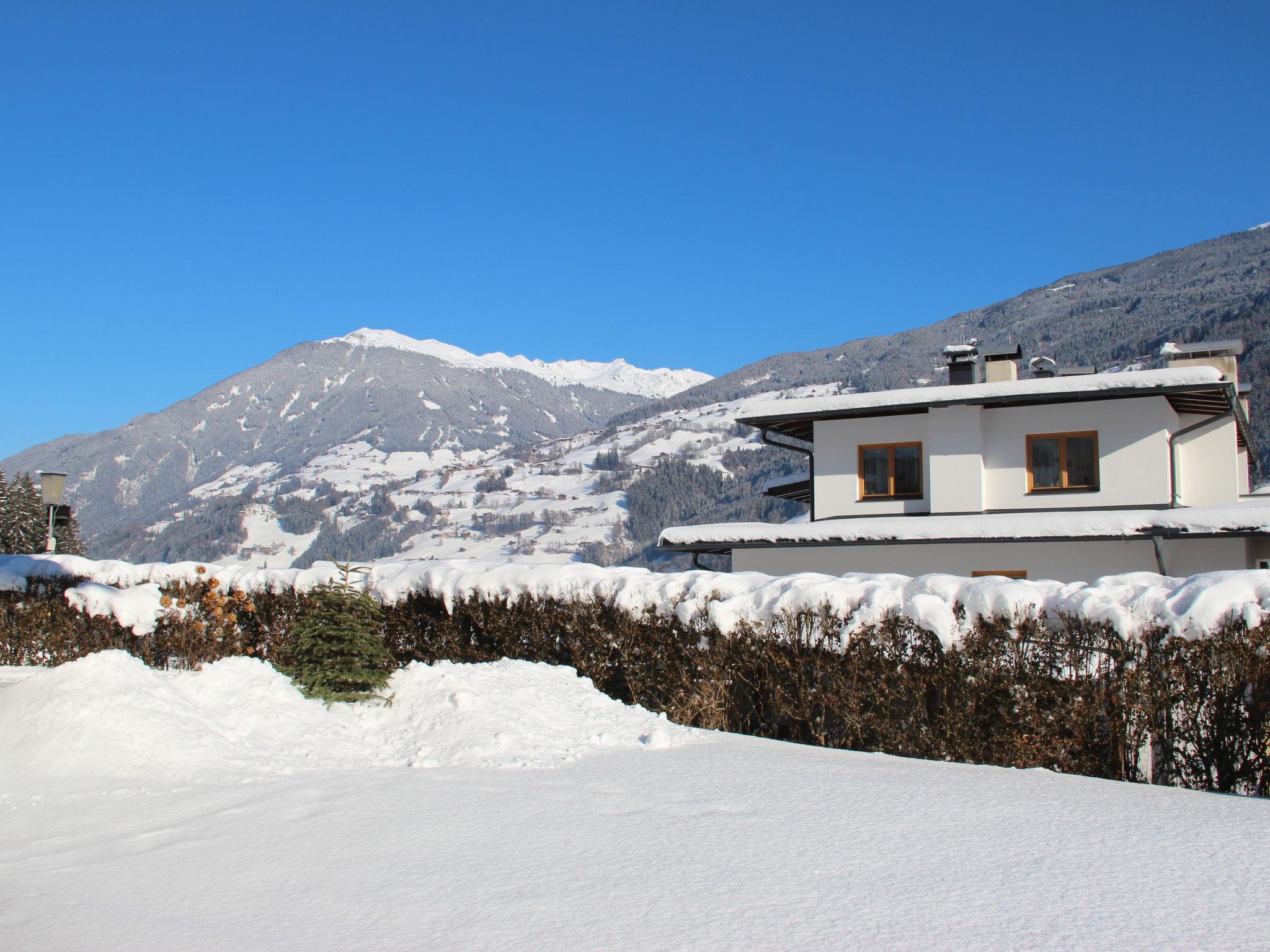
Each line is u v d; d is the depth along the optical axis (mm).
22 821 6000
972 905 4309
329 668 8695
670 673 9812
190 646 13914
